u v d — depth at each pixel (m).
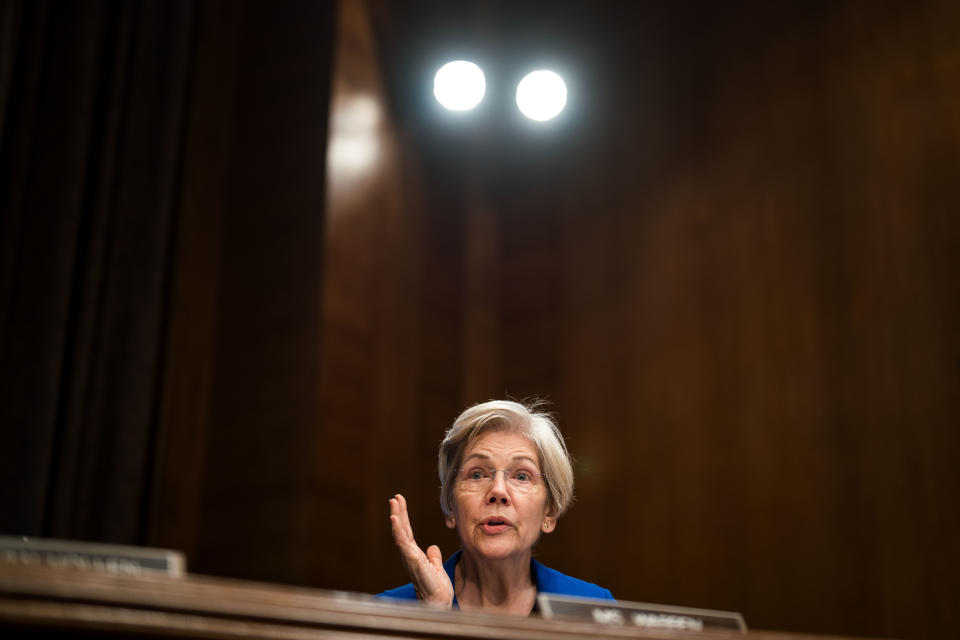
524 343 5.05
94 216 3.88
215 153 4.71
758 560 3.96
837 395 3.93
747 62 4.64
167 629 0.72
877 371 3.85
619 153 5.03
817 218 4.20
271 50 4.89
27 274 3.61
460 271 5.21
